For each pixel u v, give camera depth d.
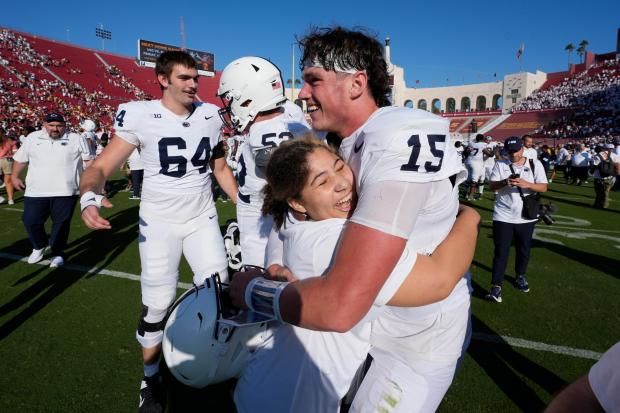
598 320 3.64
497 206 4.21
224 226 7.15
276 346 1.48
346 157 1.38
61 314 3.58
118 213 8.18
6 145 8.95
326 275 1.10
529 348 3.14
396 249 1.05
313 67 1.32
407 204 1.08
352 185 1.27
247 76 2.66
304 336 1.43
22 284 4.28
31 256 4.99
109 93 39.00
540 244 6.32
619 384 0.82
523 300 4.10
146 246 2.63
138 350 3.04
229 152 9.73
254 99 2.69
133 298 3.95
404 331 1.44
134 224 7.18
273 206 1.50
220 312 1.65
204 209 2.84
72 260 5.11
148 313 2.52
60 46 41.88
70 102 33.78
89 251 5.51
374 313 1.33
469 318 1.68
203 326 1.66
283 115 2.85
